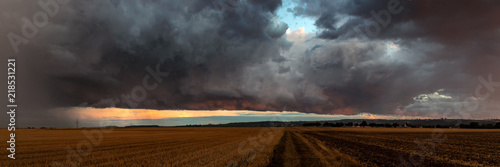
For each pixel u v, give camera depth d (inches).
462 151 1167.0
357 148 1270.9
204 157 893.8
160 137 2346.2
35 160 810.8
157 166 725.3
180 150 1136.2
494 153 1105.4
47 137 2043.6
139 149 1184.2
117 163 774.5
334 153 1033.5
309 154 1001.5
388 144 1541.6
